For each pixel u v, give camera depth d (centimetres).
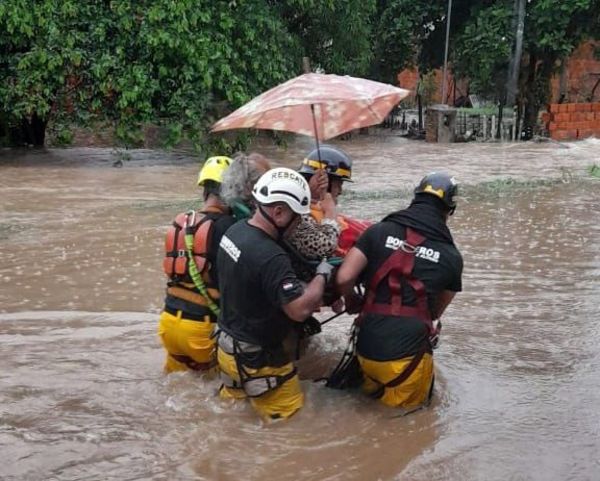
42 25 1636
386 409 467
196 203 1199
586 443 426
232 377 459
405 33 2611
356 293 495
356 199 1227
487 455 412
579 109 2461
